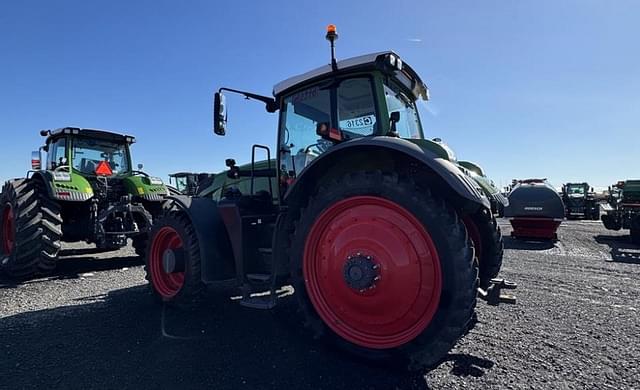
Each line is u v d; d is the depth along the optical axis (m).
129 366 2.22
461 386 2.01
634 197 8.64
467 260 2.03
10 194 4.84
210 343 2.57
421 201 2.16
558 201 8.48
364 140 2.33
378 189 2.27
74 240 5.66
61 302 3.58
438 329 2.04
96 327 2.88
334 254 2.41
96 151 6.37
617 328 2.92
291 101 3.35
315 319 2.43
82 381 2.04
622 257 6.55
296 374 2.13
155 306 3.45
